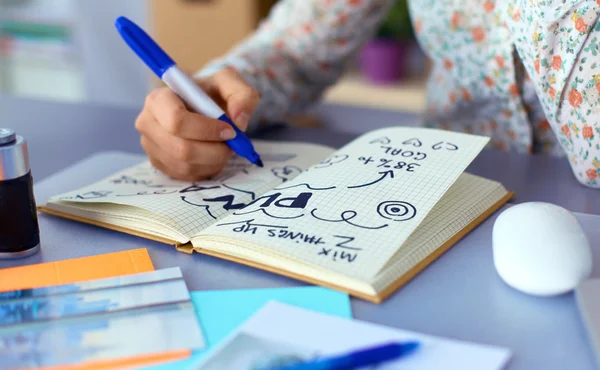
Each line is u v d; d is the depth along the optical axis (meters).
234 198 0.50
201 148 0.54
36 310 0.37
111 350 0.33
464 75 0.74
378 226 0.42
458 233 0.45
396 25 1.65
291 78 0.83
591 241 0.43
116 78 2.07
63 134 0.78
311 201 0.46
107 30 2.01
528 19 0.56
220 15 1.67
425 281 0.40
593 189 0.55
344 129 0.91
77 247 0.46
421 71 1.76
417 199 0.44
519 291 0.39
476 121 0.79
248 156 0.56
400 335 0.34
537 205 0.41
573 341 0.34
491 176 0.59
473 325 0.36
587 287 0.37
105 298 0.38
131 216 0.48
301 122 0.92
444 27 0.72
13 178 0.43
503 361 0.32
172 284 0.40
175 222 0.46
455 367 0.31
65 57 2.09
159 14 1.75
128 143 0.75
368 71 1.73
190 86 0.57
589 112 0.54
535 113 0.73
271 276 0.41
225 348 0.33
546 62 0.56
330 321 0.35
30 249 0.45
